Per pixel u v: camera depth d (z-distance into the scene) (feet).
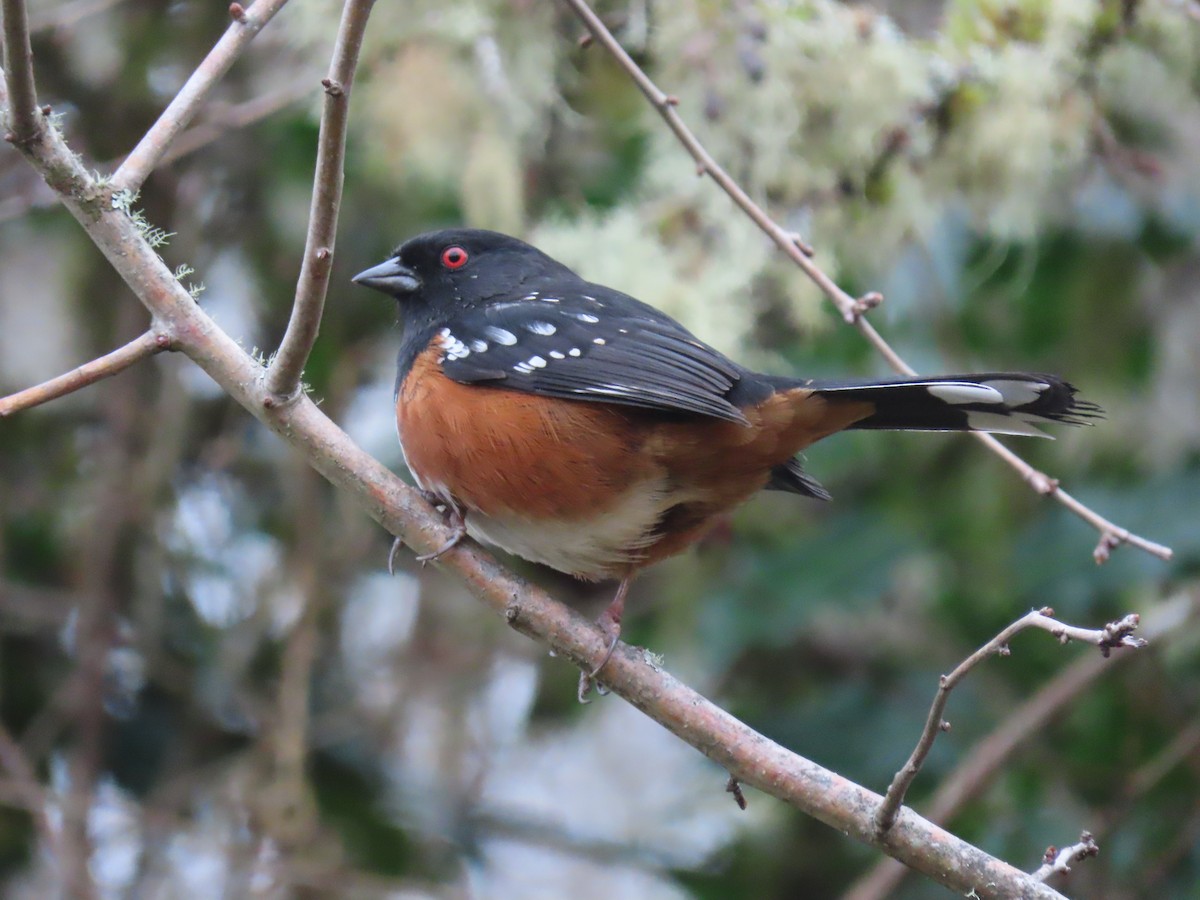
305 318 18.52
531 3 30.40
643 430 21.75
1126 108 32.22
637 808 43.01
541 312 23.24
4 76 18.61
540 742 41.01
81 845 32.45
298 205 35.42
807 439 22.11
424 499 20.57
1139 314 34.91
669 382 21.53
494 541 23.25
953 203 33.04
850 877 35.88
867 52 29.12
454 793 37.93
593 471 21.83
